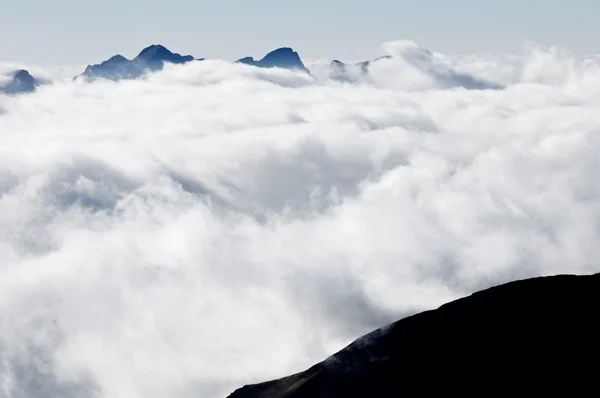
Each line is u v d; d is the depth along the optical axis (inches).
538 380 4094.5
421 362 4603.8
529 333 4443.9
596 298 4613.7
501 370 4256.9
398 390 4480.8
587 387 3966.5
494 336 4515.3
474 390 4205.2
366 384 4665.4
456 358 4480.8
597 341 4252.0
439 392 4301.2
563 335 4352.9
